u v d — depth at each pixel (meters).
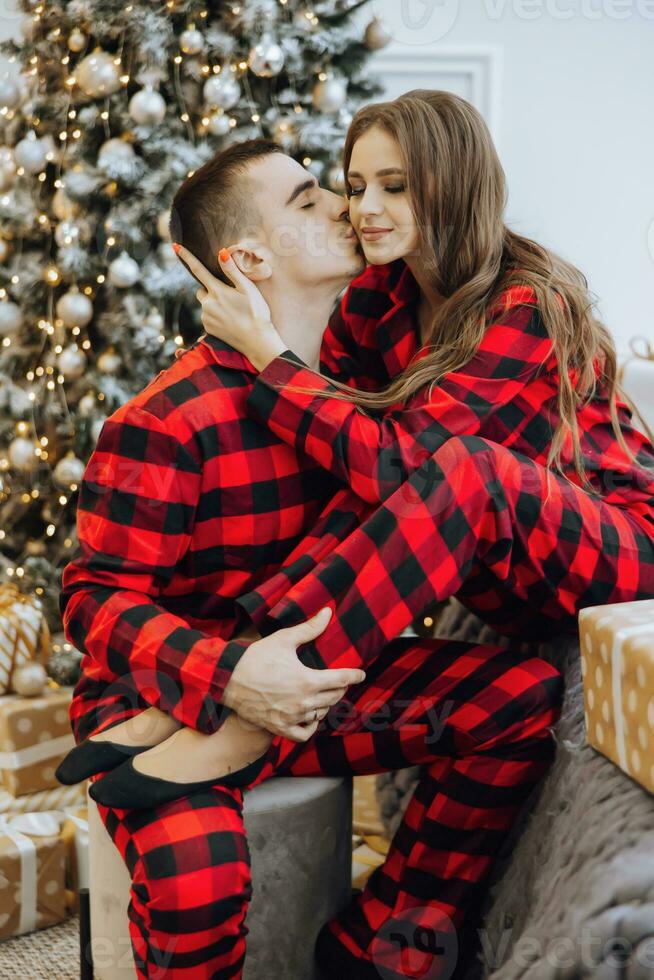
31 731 1.61
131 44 1.80
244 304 1.14
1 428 2.04
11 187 1.95
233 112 1.87
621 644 0.90
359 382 1.41
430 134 1.17
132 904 1.00
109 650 1.04
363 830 1.56
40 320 1.95
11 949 1.39
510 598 1.19
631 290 2.94
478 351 1.16
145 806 0.98
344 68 1.93
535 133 2.86
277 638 1.00
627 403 1.39
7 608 1.73
